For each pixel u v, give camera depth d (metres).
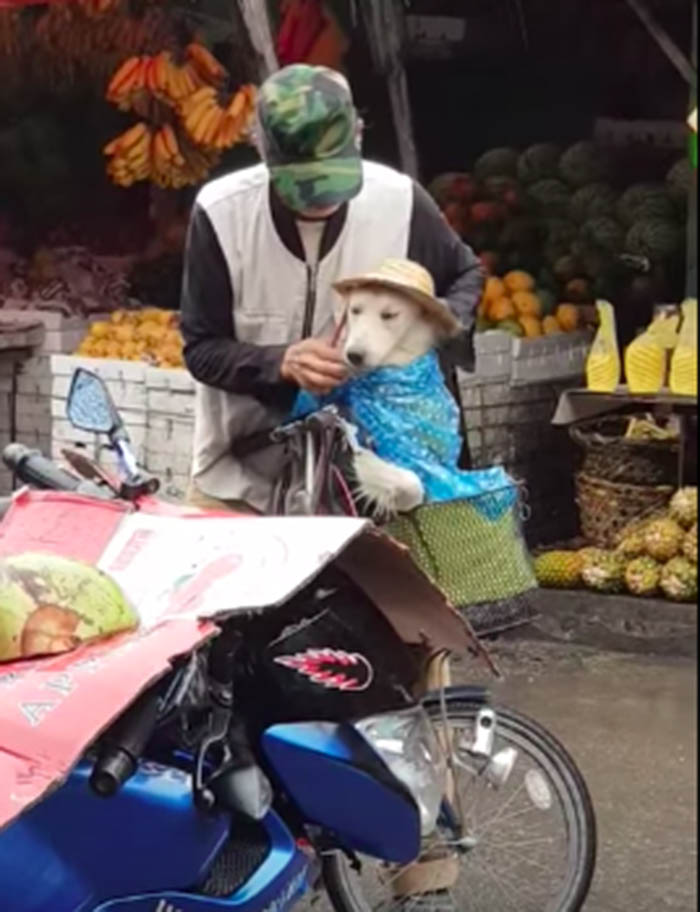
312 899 4.17
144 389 7.01
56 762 2.97
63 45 7.75
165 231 8.06
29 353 7.41
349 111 3.98
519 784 4.09
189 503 4.36
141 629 3.26
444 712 3.92
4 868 3.18
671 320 7.16
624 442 7.03
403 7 7.80
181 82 7.35
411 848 3.61
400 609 3.61
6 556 3.38
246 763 3.42
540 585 7.01
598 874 4.74
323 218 4.10
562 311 7.77
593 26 8.69
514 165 8.37
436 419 4.06
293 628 3.56
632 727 5.85
